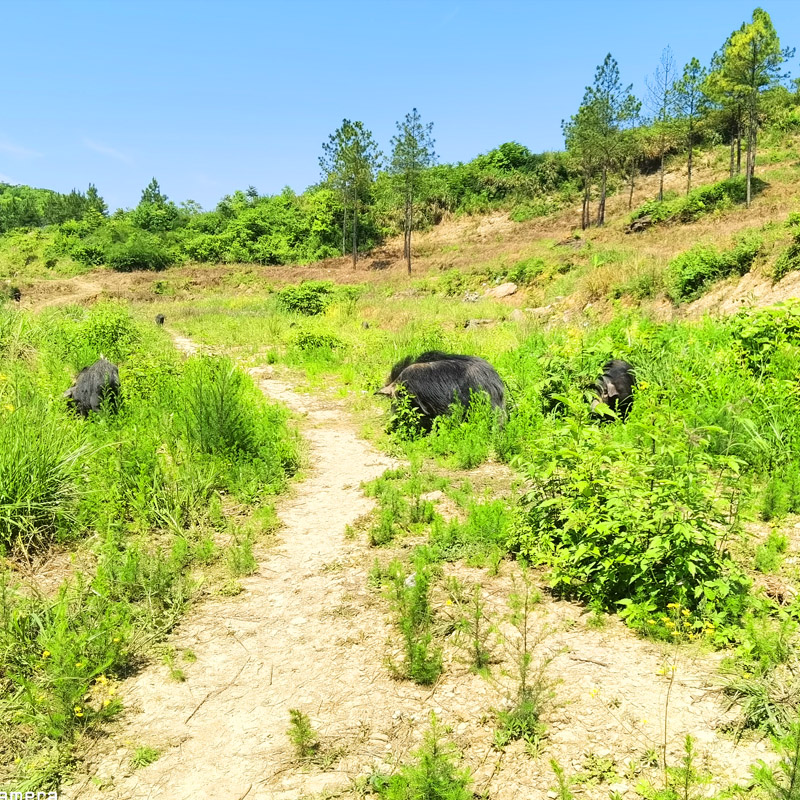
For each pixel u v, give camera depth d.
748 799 2.39
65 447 5.72
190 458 6.34
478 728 2.95
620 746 2.75
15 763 2.86
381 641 3.70
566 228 37.91
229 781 2.78
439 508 5.50
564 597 3.93
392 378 8.34
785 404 6.23
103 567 4.32
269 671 3.51
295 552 4.94
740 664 3.16
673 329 9.59
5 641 3.55
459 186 48.91
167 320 23.81
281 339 16.17
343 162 40.81
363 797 2.65
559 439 4.80
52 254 51.28
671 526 3.67
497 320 18.91
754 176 31.92
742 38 29.50
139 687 3.40
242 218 50.06
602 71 33.59
